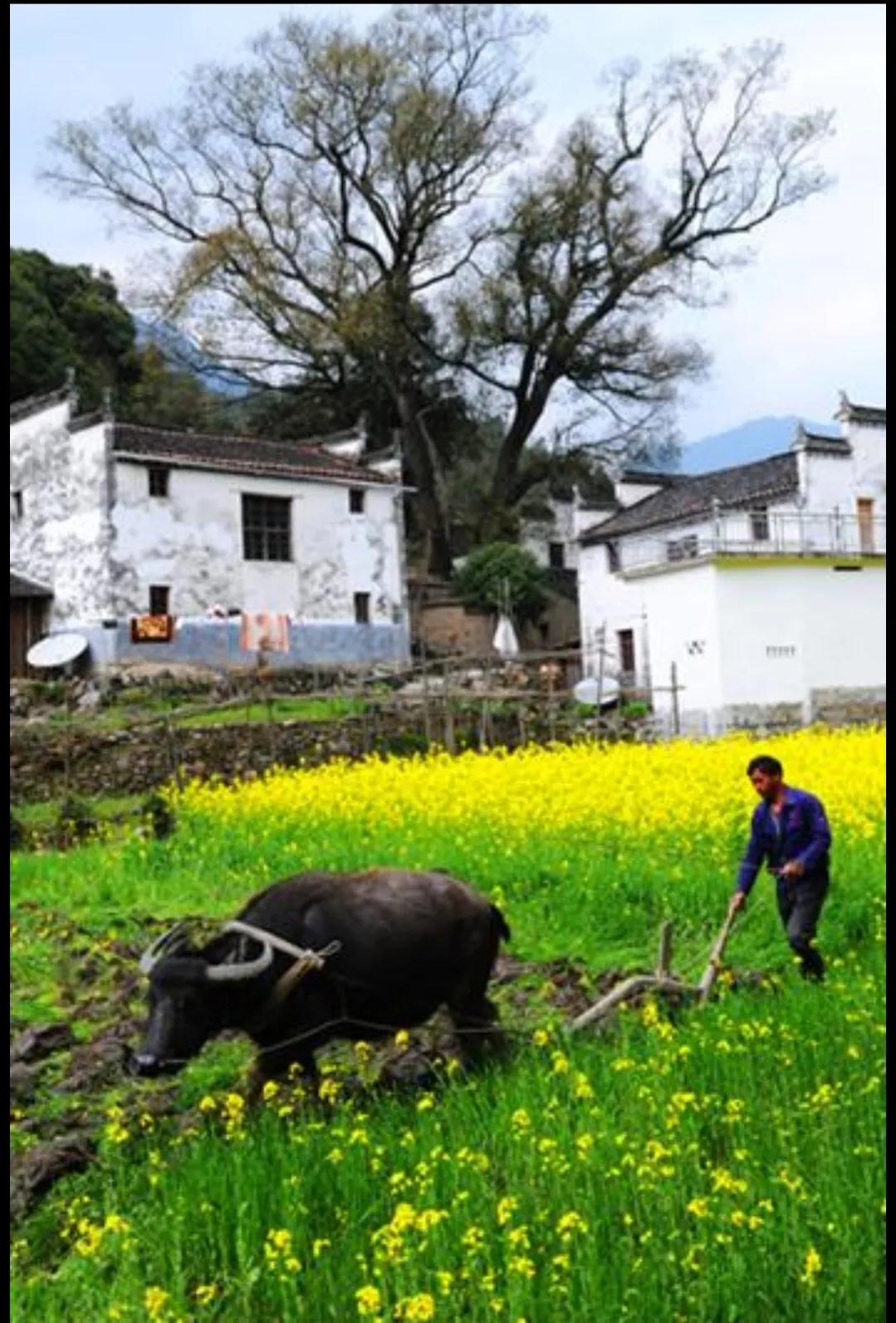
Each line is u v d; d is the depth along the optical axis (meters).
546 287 51.41
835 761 19.59
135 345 53.16
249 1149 6.43
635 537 45.31
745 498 41.78
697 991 8.61
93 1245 5.52
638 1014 8.35
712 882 11.73
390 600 41.12
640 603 45.12
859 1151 5.70
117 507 35.00
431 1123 6.66
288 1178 6.07
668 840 13.84
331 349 50.69
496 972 10.08
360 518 40.53
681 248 53.16
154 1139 7.06
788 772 18.27
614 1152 6.02
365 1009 7.64
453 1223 5.52
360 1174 6.09
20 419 37.28
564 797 16.45
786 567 34.25
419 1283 5.24
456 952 7.84
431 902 7.77
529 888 12.41
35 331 46.78
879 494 42.19
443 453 56.16
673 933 10.91
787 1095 6.66
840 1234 5.18
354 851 14.05
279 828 16.06
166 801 17.86
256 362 51.84
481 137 50.03
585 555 47.47
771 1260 5.09
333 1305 5.18
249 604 37.56
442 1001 7.91
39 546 36.59
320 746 25.69
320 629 39.12
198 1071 8.14
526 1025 8.71
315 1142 6.44
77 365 48.09
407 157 49.44
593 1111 6.30
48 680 33.38
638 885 11.84
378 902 7.64
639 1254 5.27
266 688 28.70
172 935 7.34
